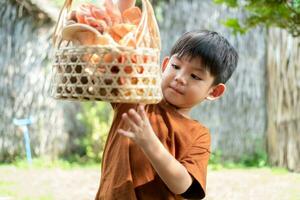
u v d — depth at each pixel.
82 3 2.54
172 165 2.52
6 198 6.47
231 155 9.50
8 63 9.45
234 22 4.77
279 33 8.75
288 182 7.54
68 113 9.86
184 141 2.74
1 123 9.41
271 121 9.09
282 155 8.76
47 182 7.65
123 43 2.36
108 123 9.93
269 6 4.56
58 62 2.37
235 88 9.51
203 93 2.79
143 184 2.67
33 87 9.55
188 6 9.66
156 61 2.39
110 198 2.68
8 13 9.48
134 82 2.31
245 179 7.89
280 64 8.70
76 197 6.64
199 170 2.70
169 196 2.69
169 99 2.78
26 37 9.52
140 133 2.40
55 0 10.32
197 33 2.86
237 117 9.52
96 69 2.27
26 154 9.46
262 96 9.48
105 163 2.79
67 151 9.85
